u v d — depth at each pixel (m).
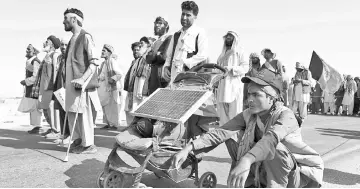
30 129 8.69
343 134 8.52
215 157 5.27
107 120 9.08
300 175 2.83
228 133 2.93
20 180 3.85
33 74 7.62
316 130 9.27
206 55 4.91
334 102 18.05
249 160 2.25
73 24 5.46
